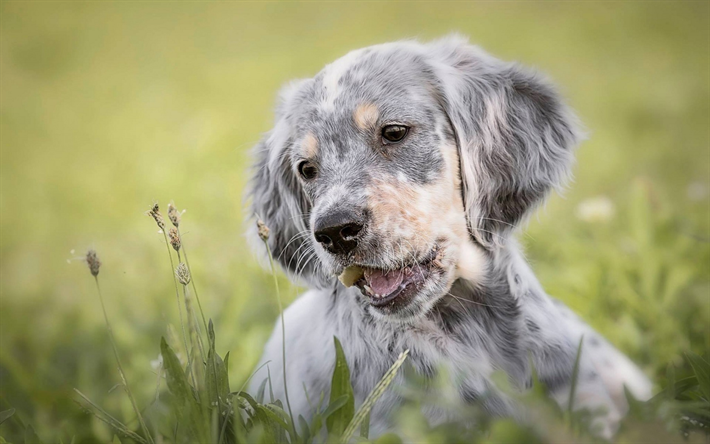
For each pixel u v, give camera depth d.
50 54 27.83
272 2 32.12
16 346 8.44
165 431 4.68
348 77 5.64
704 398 4.41
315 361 5.56
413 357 5.27
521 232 5.89
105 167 16.94
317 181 5.51
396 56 5.74
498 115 5.81
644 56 21.23
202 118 19.00
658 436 3.98
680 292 7.18
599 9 26.05
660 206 8.59
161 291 9.09
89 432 5.73
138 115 20.84
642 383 5.90
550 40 23.33
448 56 5.99
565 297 7.42
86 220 13.73
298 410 5.41
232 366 6.80
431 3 28.72
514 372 5.33
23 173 17.62
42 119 21.77
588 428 4.11
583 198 11.90
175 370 4.18
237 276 8.97
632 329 6.73
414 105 5.45
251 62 24.53
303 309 6.20
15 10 32.12
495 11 27.31
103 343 8.01
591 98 18.28
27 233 13.70
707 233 8.48
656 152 14.21
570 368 5.35
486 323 5.45
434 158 5.42
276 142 6.14
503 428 4.02
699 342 6.46
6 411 4.81
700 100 17.41
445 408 4.81
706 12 24.45
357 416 4.09
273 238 6.47
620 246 8.44
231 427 4.32
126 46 28.27
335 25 27.61
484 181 5.62
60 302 10.00
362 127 5.44
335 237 5.06
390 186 5.23
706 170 12.90
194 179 14.20
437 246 5.32
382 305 5.20
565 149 6.01
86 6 32.78
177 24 30.27
